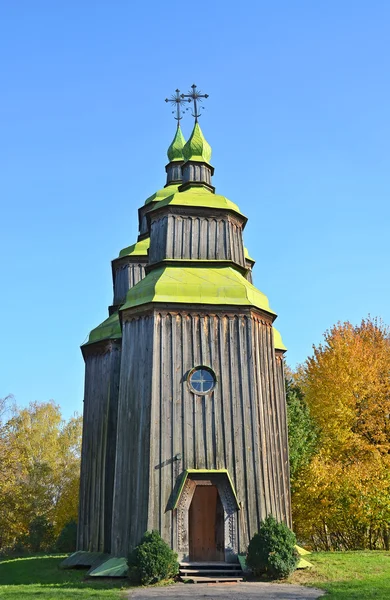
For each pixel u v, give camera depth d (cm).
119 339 2831
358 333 4459
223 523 2105
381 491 2853
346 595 1555
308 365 4250
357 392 3738
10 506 4438
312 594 1619
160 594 1681
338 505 2953
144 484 2141
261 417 2281
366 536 3056
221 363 2300
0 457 4397
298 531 3319
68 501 5159
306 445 3612
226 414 2238
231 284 2434
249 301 2388
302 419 3747
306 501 3125
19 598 1603
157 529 2066
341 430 3534
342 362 3850
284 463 2664
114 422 2709
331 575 1906
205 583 1881
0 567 2748
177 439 2181
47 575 2342
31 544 4775
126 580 1944
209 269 2584
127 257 3356
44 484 5466
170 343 2303
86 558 2517
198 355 2298
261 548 1922
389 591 1588
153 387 2231
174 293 2370
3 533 4553
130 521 2147
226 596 1623
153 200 3525
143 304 2347
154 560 1895
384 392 3778
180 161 3709
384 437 3566
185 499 2106
